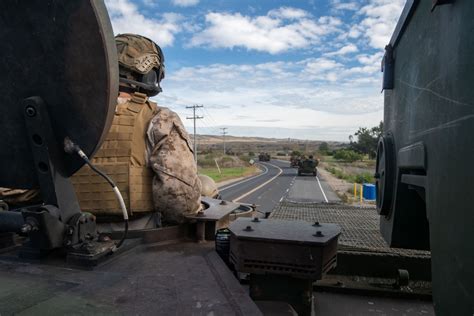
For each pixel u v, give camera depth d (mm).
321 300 2729
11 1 2004
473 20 1239
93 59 2023
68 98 2141
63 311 1696
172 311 1772
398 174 2258
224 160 81938
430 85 1686
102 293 1939
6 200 3230
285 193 26547
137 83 3293
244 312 1781
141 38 3510
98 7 1944
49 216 2219
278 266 2303
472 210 1221
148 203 3072
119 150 2980
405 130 2164
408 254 2963
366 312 2557
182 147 3127
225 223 3631
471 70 1247
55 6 1972
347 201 22422
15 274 2168
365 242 3365
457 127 1350
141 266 2445
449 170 1422
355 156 93688
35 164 2252
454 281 1362
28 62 2119
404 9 2141
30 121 2166
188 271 2354
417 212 2299
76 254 2320
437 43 1604
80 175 2912
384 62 2568
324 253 2281
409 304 2674
